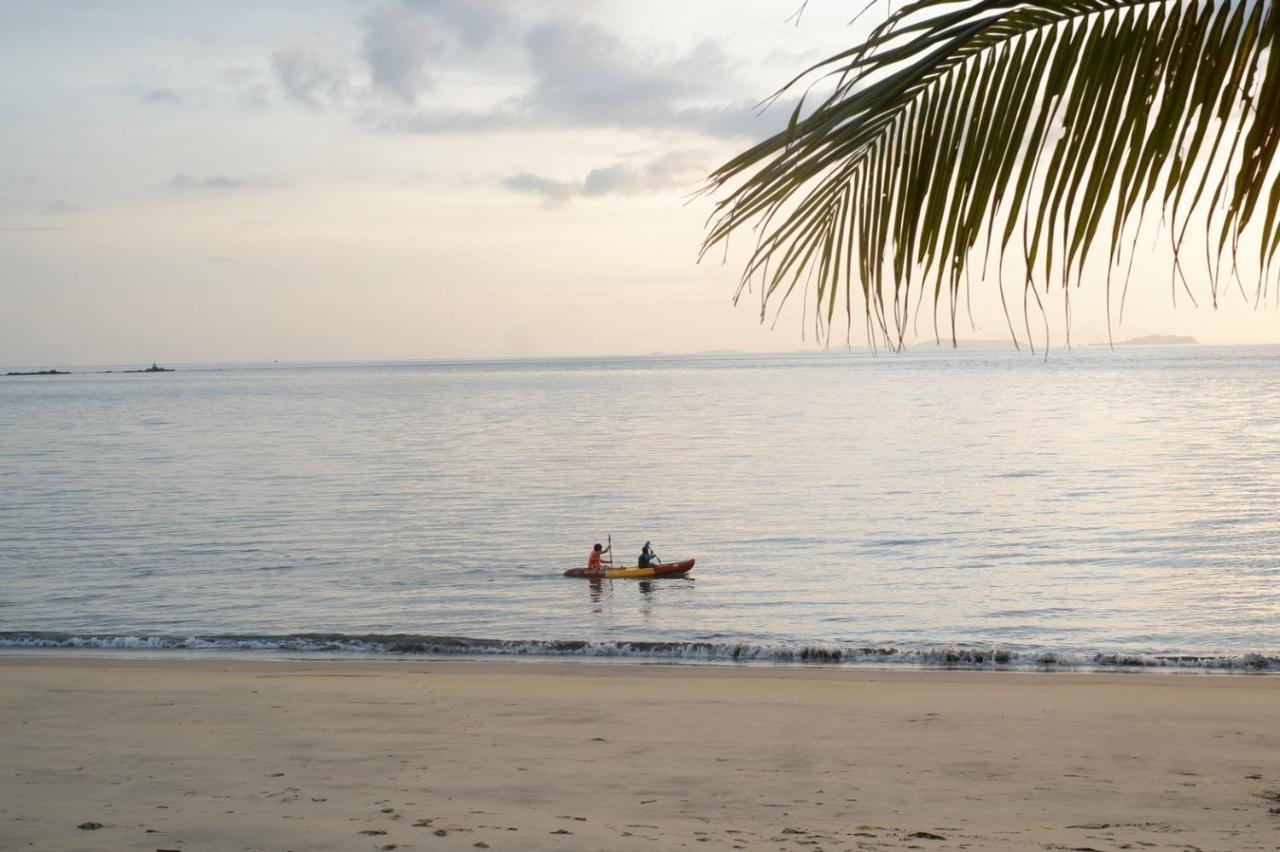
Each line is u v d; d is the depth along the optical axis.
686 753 8.66
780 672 14.74
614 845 5.84
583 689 12.21
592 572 26.98
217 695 11.63
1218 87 1.66
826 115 1.62
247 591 25.47
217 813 6.55
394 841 5.87
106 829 6.15
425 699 11.40
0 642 18.00
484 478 51.56
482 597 24.64
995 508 37.91
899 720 10.25
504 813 6.60
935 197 1.78
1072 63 1.71
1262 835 6.29
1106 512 36.16
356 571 28.12
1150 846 6.02
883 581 25.59
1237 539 30.22
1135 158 1.68
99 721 10.05
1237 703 11.24
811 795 7.26
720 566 28.31
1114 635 19.69
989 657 16.25
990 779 7.82
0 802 6.87
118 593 25.14
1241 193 1.66
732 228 1.72
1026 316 1.70
